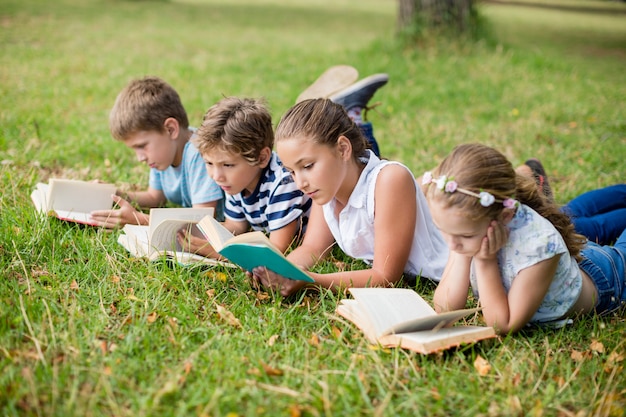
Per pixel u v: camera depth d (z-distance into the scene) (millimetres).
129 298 2711
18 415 2033
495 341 2506
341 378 2248
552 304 2625
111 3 16203
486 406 2146
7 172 4051
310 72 8141
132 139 3570
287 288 2787
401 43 9195
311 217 3256
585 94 7359
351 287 2895
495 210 2348
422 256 3072
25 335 2416
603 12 21781
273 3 20453
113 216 3441
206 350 2412
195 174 3588
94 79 7406
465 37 9211
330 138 2723
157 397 2074
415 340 2342
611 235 3432
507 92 7246
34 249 3109
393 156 5027
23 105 6027
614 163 4879
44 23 11773
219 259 3109
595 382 2293
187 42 10727
